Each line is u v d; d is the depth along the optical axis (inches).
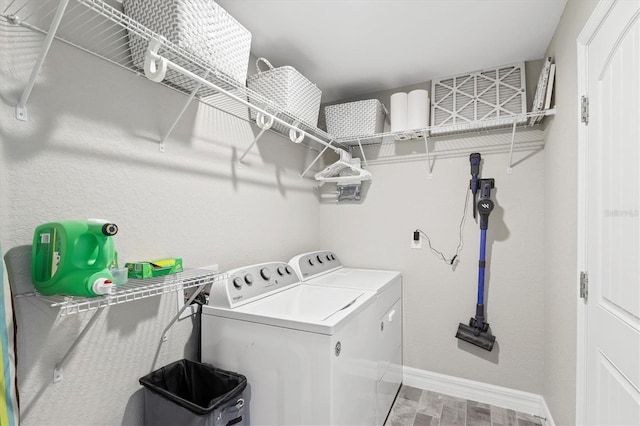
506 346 86.4
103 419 45.3
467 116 89.3
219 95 65.6
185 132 59.7
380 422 73.4
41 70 39.2
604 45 44.5
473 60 84.1
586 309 51.3
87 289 33.2
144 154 51.9
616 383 41.3
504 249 86.9
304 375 49.3
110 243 36.2
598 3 44.4
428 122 94.1
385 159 101.7
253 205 77.6
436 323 94.2
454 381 91.2
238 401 47.5
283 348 51.0
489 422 78.3
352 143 102.2
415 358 96.5
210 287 65.2
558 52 67.7
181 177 58.6
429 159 95.7
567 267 60.5
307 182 102.7
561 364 64.8
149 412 48.2
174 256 56.7
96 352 44.6
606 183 44.1
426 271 95.7
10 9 36.6
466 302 90.9
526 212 84.6
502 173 87.3
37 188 38.7
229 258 69.6
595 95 47.7
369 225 103.3
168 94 56.3
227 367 55.7
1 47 35.9
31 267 37.7
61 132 41.1
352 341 55.7
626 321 38.7
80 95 43.3
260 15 66.0
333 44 76.9
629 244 37.8
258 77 75.9
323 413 47.9
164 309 54.8
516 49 78.8
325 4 62.7
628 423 38.2
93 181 44.6
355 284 77.4
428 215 95.8
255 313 53.7
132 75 50.3
